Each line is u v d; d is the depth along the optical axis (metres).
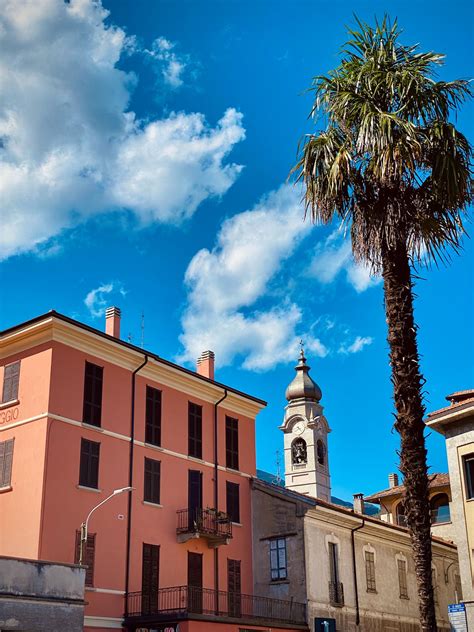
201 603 34.81
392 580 43.00
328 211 18.89
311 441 61.16
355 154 18.52
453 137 18.20
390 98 18.53
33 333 32.41
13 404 32.03
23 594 21.19
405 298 17.08
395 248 17.50
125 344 34.50
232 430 40.69
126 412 34.47
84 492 31.31
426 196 18.33
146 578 32.84
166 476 35.56
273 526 38.75
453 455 29.38
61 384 31.70
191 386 38.44
